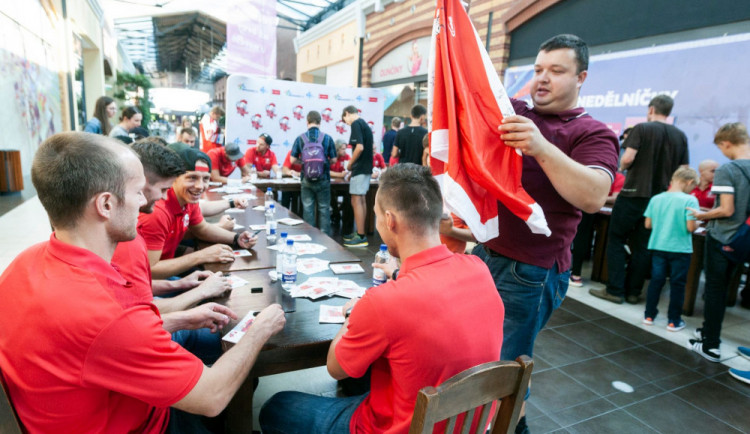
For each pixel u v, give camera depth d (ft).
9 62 23.20
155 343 2.92
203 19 45.42
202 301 5.14
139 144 5.22
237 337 4.22
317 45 43.34
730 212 8.09
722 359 8.93
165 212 6.27
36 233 15.05
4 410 2.60
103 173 2.88
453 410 2.74
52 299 2.69
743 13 12.30
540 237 4.88
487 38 21.75
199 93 48.80
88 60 44.86
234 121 21.26
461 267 3.44
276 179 17.48
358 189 16.11
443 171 4.41
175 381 2.99
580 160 4.50
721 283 8.59
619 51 16.11
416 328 3.07
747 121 12.46
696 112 13.78
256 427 6.10
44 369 2.67
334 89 22.68
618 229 11.77
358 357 3.31
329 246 7.74
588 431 6.56
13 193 22.11
